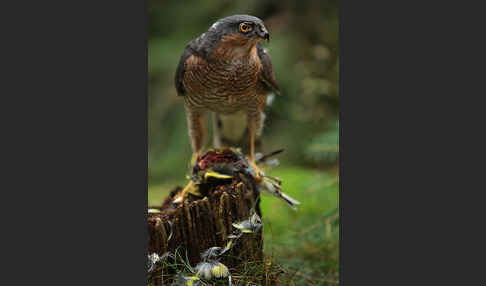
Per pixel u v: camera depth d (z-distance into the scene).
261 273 5.33
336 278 6.98
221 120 7.55
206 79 6.06
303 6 12.69
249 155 6.82
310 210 8.91
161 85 12.70
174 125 12.60
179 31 12.88
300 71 11.99
